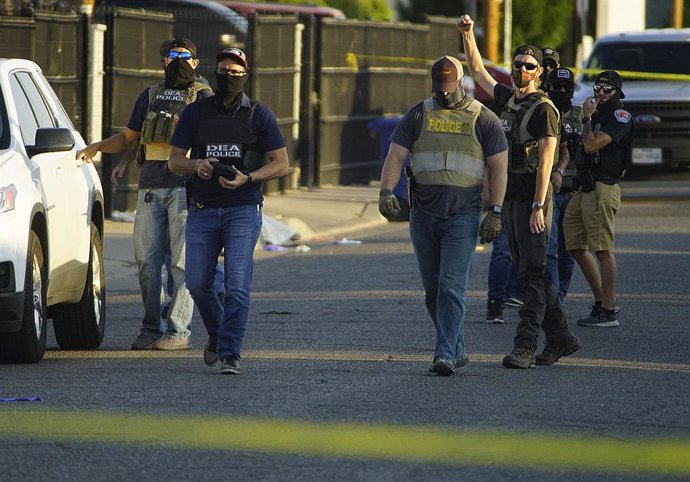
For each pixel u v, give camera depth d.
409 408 29.86
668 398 31.67
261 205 34.31
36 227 36.31
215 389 31.92
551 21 155.88
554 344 36.44
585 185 43.88
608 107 44.31
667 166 85.06
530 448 26.16
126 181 72.81
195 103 33.94
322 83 90.00
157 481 23.48
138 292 55.16
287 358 37.03
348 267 59.81
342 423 28.16
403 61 98.00
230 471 24.16
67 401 30.23
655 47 90.19
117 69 71.56
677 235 69.25
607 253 43.94
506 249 43.84
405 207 78.06
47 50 67.88
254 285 54.91
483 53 124.88
